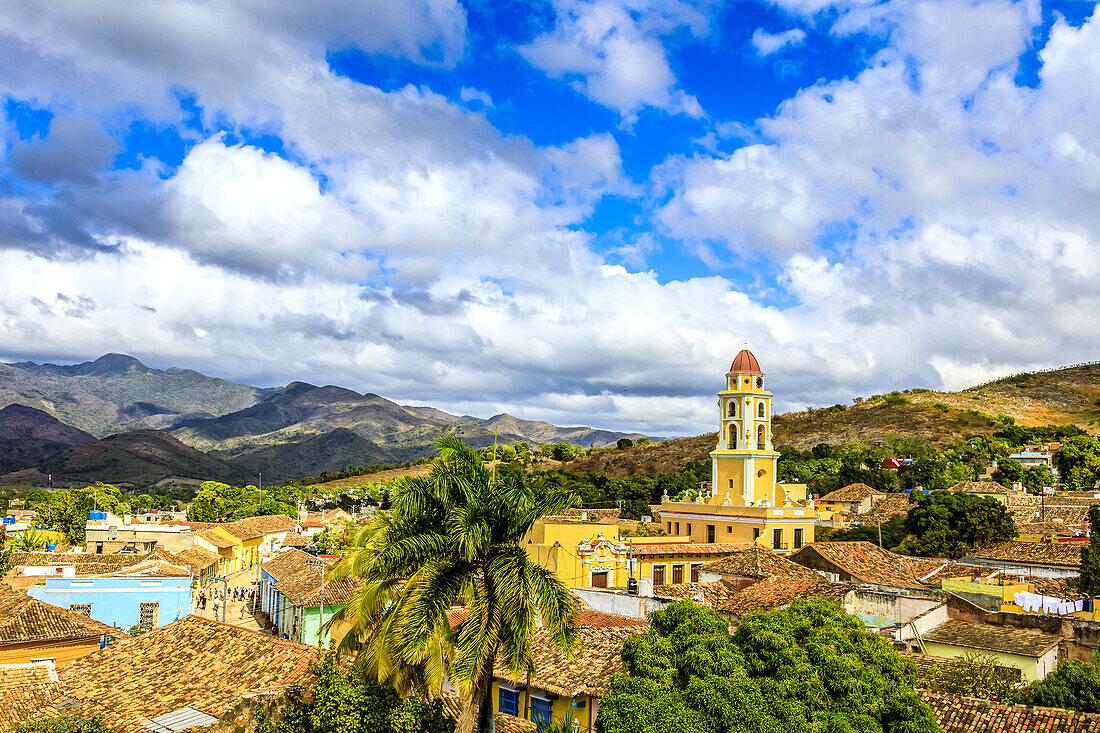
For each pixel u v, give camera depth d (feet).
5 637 120.37
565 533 173.78
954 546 232.53
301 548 334.44
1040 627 122.11
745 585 161.89
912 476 455.22
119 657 97.30
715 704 67.87
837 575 171.73
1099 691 93.09
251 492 580.30
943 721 83.05
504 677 93.40
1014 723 80.84
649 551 181.27
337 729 69.26
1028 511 299.58
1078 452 458.91
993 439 574.15
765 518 226.58
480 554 71.67
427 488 73.10
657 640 77.77
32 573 203.72
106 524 305.12
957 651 119.65
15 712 82.17
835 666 71.46
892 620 133.18
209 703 82.28
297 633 172.65
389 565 69.77
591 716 87.86
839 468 501.15
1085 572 155.63
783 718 66.85
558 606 71.82
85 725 77.36
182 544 290.76
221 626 99.55
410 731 68.85
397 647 67.36
